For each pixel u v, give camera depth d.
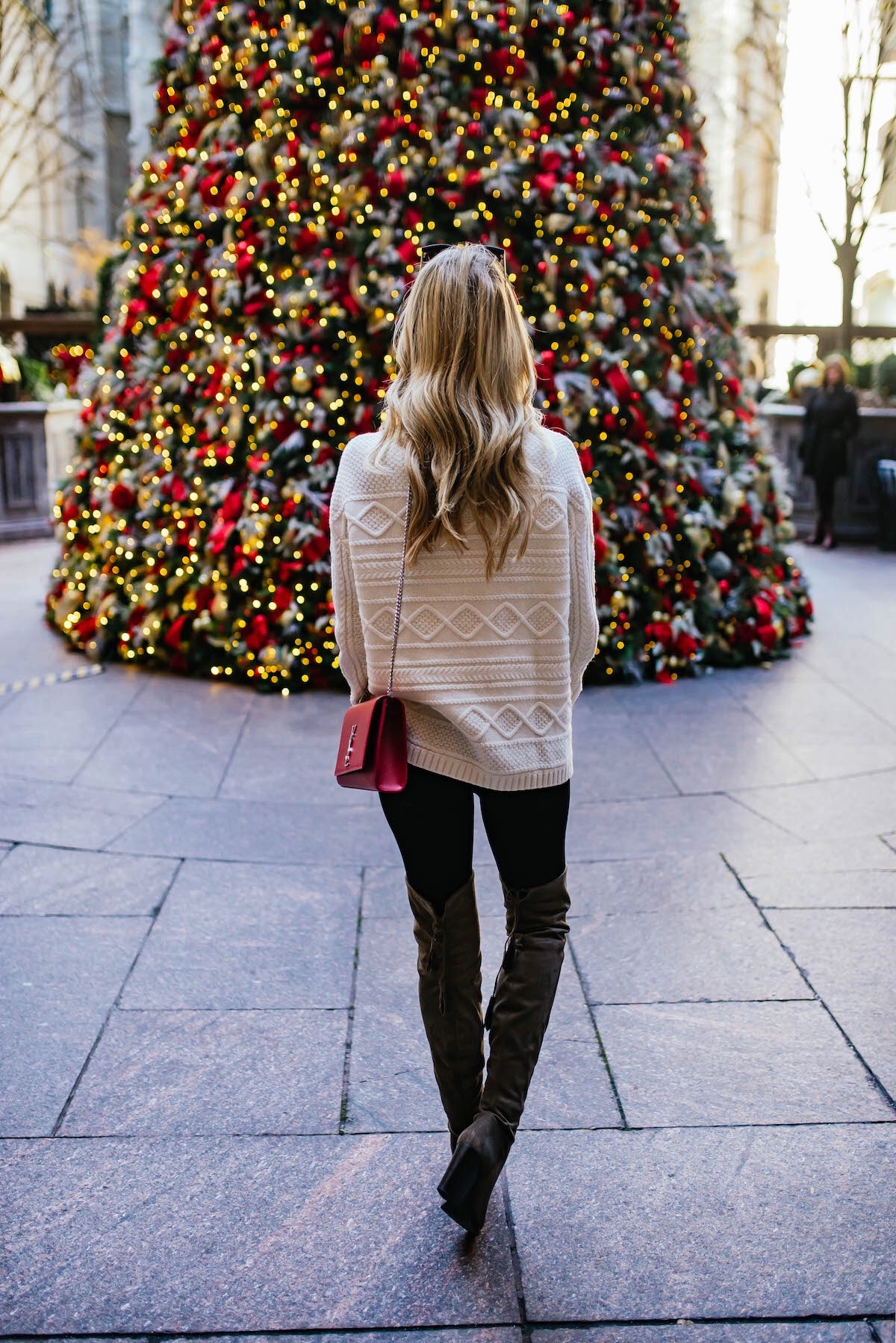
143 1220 1.99
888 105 14.21
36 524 10.31
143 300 6.02
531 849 1.85
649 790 4.10
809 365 11.51
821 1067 2.43
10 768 4.30
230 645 5.46
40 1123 2.26
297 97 5.24
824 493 9.65
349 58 5.23
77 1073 2.42
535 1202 2.03
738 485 6.05
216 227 5.62
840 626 6.71
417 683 1.74
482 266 1.71
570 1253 1.91
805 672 5.70
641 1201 2.03
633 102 5.51
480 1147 1.73
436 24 5.09
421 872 1.83
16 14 15.79
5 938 3.00
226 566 5.48
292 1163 2.14
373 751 1.72
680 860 3.48
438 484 1.64
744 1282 1.84
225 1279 1.86
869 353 14.35
